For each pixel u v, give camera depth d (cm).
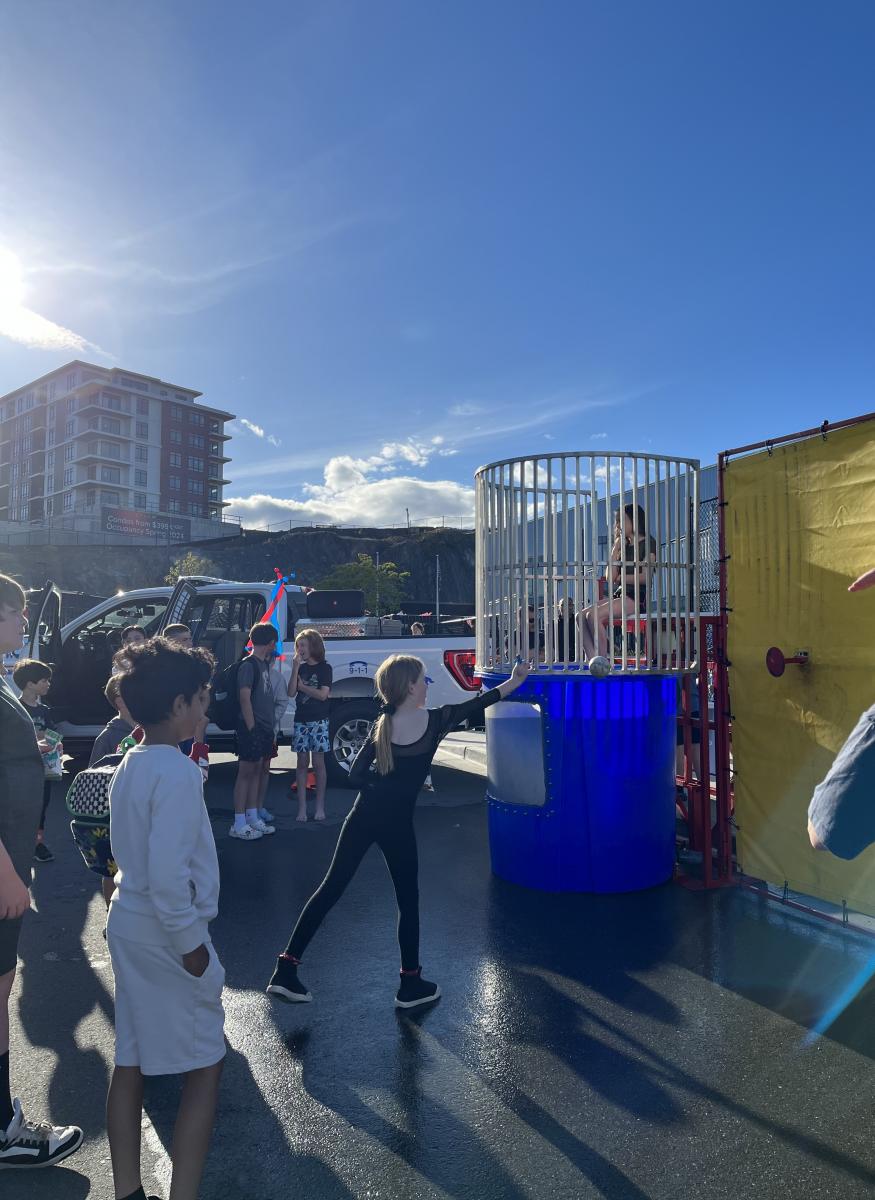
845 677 440
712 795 604
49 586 845
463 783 902
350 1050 326
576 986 379
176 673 227
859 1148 260
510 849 524
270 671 675
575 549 498
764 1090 293
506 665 512
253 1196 242
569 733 498
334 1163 256
